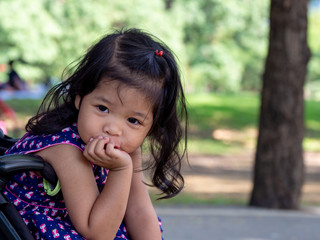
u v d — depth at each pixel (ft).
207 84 147.74
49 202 8.77
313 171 56.08
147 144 9.96
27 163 8.09
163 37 94.38
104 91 8.39
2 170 7.75
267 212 30.25
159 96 8.64
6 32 79.71
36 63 87.97
